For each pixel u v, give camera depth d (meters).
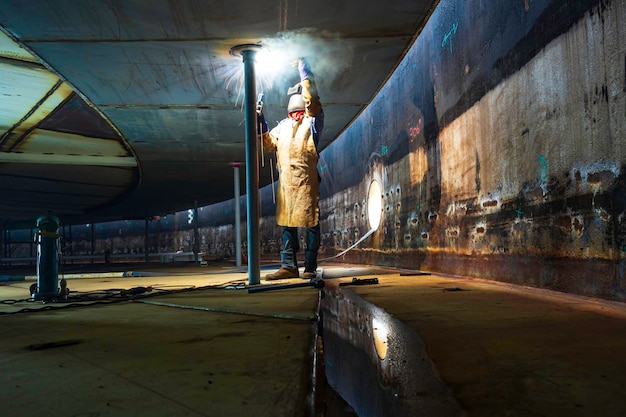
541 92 3.82
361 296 4.04
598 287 3.14
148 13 4.33
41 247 4.18
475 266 5.14
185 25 4.58
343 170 11.84
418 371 1.72
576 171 3.39
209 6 4.23
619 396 1.36
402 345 2.16
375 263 9.30
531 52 3.95
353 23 4.62
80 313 3.19
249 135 5.09
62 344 2.08
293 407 1.22
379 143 8.98
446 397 1.42
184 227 24.72
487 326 2.46
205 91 6.52
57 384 1.46
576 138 3.38
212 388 1.39
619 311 2.76
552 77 3.66
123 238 28.52
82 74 5.82
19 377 1.54
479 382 1.54
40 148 10.78
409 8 4.36
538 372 1.62
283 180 5.66
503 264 4.52
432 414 1.29
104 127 9.29
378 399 1.50
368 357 2.09
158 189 15.13
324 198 13.83
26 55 6.06
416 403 1.39
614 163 2.99
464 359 1.84
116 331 2.41
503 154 4.49
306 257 5.82
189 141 9.37
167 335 2.27
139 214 22.30
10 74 6.69
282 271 5.83
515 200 4.29
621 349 1.90
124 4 4.15
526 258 4.11
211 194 16.55
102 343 2.10
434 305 3.30
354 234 10.96
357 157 10.64
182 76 5.94
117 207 19.98
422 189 6.80
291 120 5.66
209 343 2.06
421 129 6.79
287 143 5.62
